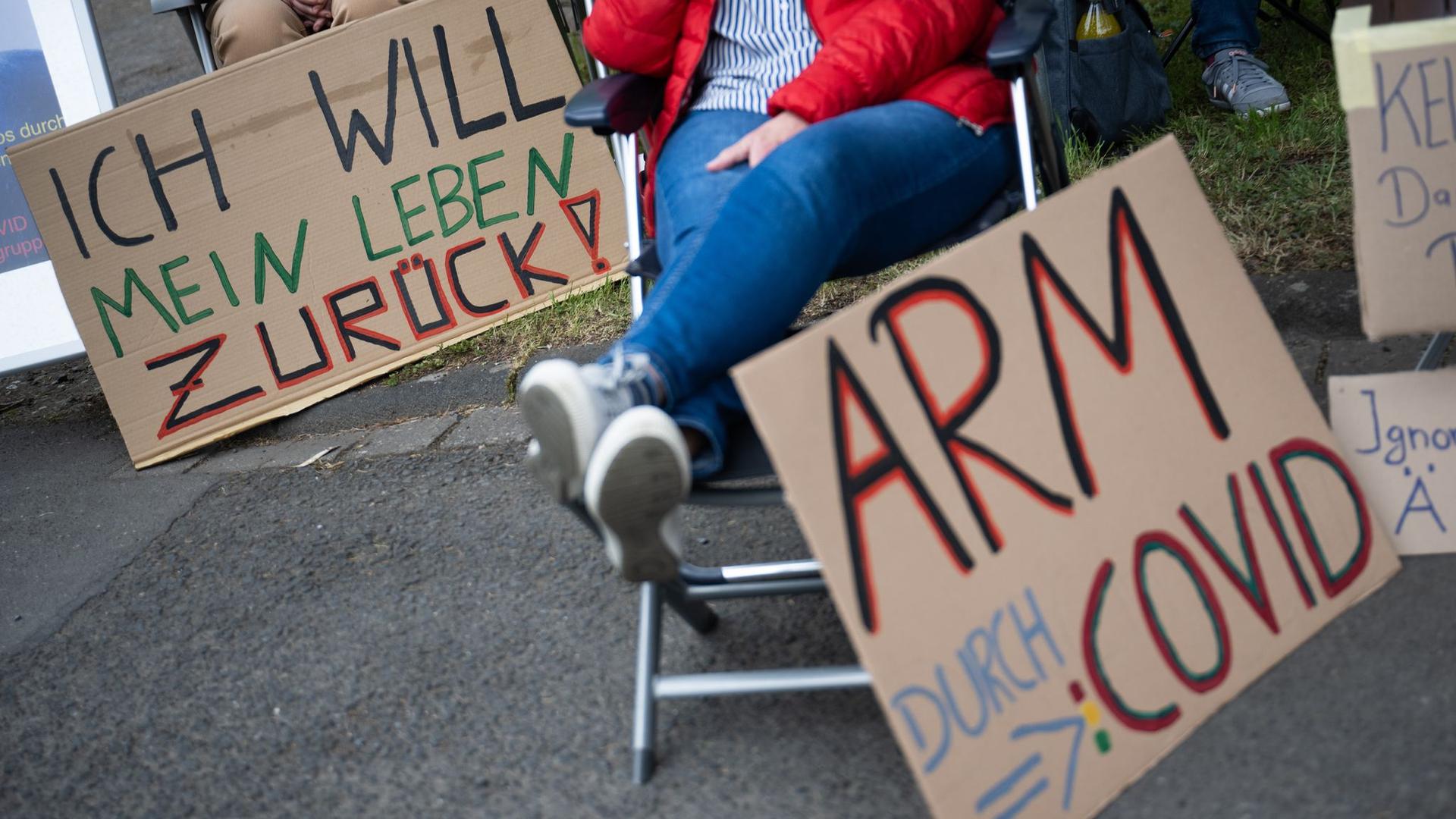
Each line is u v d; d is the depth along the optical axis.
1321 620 1.83
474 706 2.07
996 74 2.00
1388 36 1.75
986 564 1.60
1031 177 2.00
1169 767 1.67
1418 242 1.79
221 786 2.00
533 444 1.72
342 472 3.02
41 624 2.60
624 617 2.23
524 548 2.53
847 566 1.51
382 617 2.38
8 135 3.51
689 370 1.72
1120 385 1.74
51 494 3.24
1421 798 1.54
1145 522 1.72
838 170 1.82
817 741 1.84
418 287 3.43
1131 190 1.81
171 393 3.30
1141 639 1.69
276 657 2.32
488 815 1.82
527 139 3.47
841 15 2.20
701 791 1.78
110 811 1.99
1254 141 3.35
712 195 2.00
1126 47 3.46
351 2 3.50
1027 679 1.60
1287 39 4.09
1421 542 1.95
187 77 6.95
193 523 2.92
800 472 1.51
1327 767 1.62
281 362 3.36
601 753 1.90
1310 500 1.85
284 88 3.32
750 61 2.28
